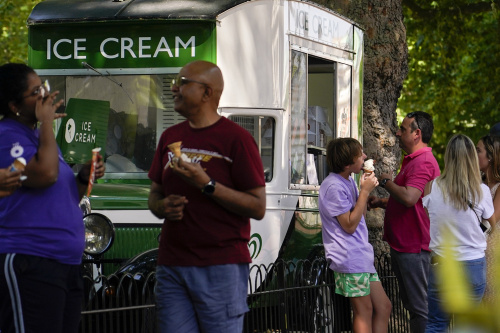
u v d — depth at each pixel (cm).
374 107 941
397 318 798
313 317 667
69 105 635
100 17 684
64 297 325
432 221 576
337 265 587
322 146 797
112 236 520
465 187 568
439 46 1845
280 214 699
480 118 2133
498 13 1731
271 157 699
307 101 752
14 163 300
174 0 703
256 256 680
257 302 601
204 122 366
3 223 318
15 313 314
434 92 2100
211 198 355
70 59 698
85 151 628
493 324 88
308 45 752
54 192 326
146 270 525
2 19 2077
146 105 687
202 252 356
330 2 936
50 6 714
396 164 959
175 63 682
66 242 325
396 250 655
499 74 2034
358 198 593
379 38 943
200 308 357
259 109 691
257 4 697
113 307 509
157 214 364
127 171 688
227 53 682
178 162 342
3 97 322
